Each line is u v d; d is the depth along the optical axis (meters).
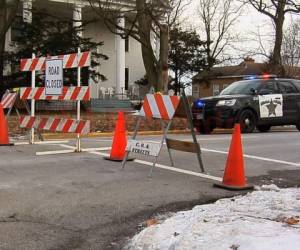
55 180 8.20
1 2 25.44
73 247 5.11
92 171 9.04
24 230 5.60
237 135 7.94
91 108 31.52
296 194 7.09
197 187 7.90
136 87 40.31
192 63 40.44
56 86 11.56
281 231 4.79
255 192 7.33
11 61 27.73
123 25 32.16
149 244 5.00
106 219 6.09
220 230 4.91
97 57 31.75
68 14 36.78
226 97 17.05
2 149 11.72
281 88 18.19
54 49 27.64
